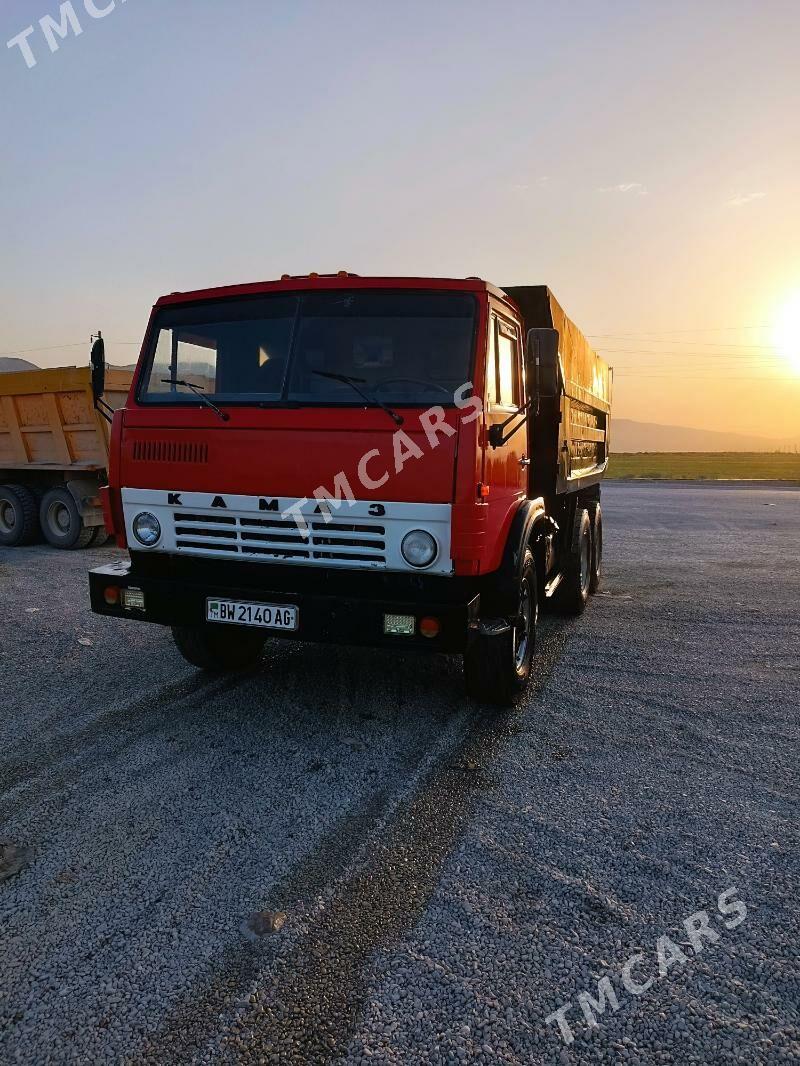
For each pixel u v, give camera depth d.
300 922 2.78
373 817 3.56
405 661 6.02
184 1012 2.35
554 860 3.20
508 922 2.79
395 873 3.10
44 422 11.39
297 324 4.36
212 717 4.80
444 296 4.30
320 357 4.28
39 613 7.49
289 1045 2.22
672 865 3.17
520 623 4.90
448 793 3.81
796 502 25.14
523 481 5.32
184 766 4.09
